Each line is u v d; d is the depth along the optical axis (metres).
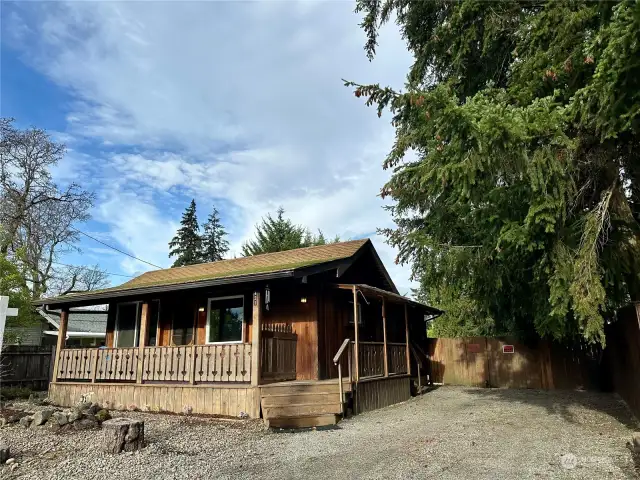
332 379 10.82
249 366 9.29
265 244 33.19
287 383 9.45
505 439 6.85
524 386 15.28
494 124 5.42
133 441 6.45
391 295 12.24
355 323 10.38
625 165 6.78
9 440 7.03
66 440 7.04
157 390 10.29
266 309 11.28
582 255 5.91
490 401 11.54
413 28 9.73
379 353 11.50
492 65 9.02
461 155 5.86
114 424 6.45
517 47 7.42
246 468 5.55
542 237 6.26
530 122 5.64
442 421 8.61
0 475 5.35
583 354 14.48
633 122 5.27
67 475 5.32
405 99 6.16
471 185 6.23
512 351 15.76
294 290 11.66
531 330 14.09
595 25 6.19
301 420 8.12
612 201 6.62
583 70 6.38
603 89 5.12
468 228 8.79
